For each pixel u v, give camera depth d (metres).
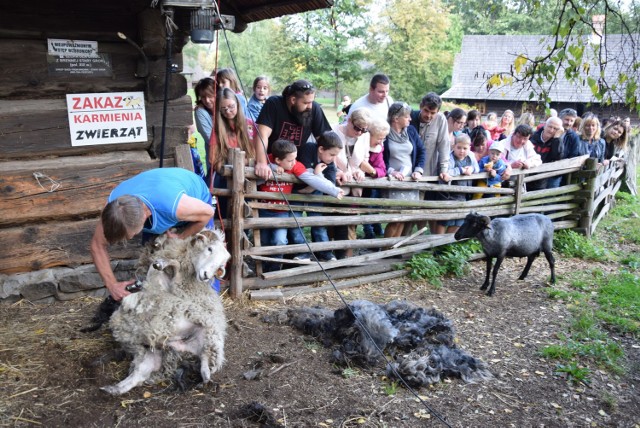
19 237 4.99
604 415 4.11
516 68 4.65
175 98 5.50
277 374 4.18
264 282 5.80
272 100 5.82
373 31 33.59
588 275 7.61
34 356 4.09
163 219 3.72
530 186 8.95
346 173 6.14
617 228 10.49
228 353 4.45
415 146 6.95
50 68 4.98
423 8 33.06
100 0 5.05
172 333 3.76
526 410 4.07
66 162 5.14
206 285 4.02
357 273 6.47
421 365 4.30
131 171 5.38
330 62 26.98
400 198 6.75
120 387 3.64
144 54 5.23
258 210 5.83
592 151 9.73
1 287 4.95
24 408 3.48
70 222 5.23
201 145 14.29
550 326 5.71
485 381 4.43
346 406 3.87
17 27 4.79
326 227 6.51
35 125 4.97
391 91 34.84
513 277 7.33
